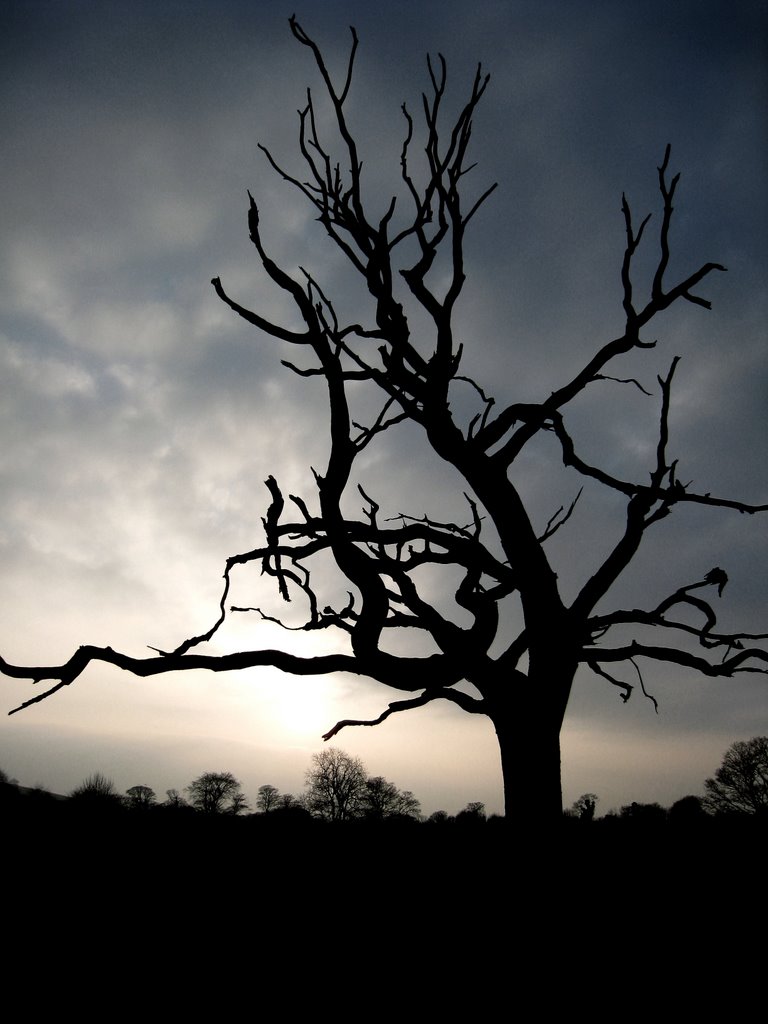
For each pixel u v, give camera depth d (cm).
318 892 1922
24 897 1772
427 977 968
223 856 2470
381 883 1997
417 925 1430
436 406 662
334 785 8631
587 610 648
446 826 3189
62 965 1250
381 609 659
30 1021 999
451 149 667
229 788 9944
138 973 1220
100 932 1491
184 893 1917
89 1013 1029
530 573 652
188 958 1291
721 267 648
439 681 641
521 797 590
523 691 621
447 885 1811
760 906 1545
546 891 546
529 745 604
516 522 663
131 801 5834
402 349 680
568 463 691
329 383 682
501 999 512
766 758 6275
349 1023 883
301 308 684
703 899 1576
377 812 6538
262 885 2027
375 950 1271
